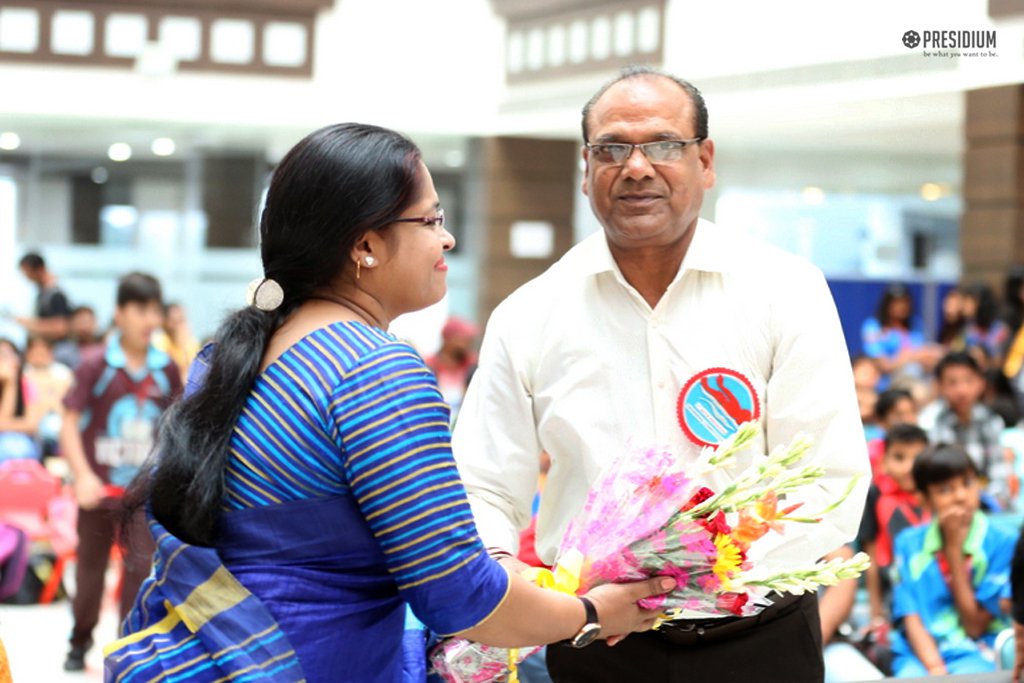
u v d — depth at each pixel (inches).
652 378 89.0
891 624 161.2
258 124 400.8
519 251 442.0
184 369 299.4
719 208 514.9
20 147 452.4
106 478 200.7
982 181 337.4
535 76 385.1
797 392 87.5
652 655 88.7
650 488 73.2
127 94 393.7
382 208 66.7
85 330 387.5
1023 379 276.5
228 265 460.8
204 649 63.7
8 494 253.1
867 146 409.7
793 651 89.4
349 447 63.1
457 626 64.1
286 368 65.3
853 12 254.4
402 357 64.4
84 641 211.5
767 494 74.6
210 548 64.2
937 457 155.4
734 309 88.5
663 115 86.0
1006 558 155.4
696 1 302.8
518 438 92.5
